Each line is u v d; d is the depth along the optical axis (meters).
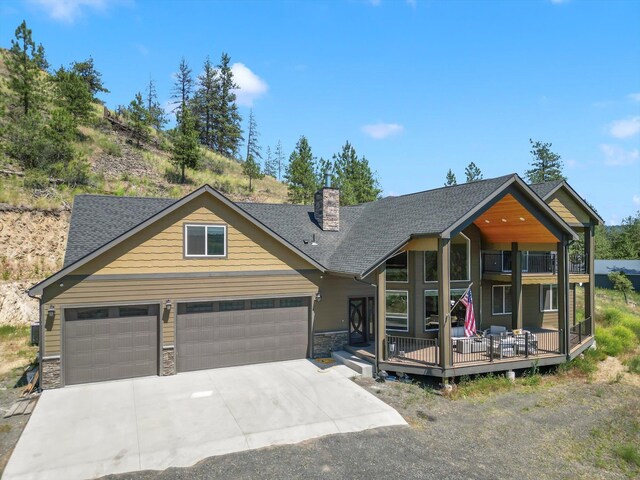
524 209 15.82
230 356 15.79
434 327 17.44
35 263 23.16
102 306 13.83
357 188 40.38
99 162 35.44
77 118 39.47
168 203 18.47
